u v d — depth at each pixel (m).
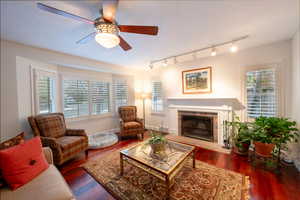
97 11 1.54
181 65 3.96
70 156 2.40
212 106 3.38
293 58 2.33
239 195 1.64
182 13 1.59
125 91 4.90
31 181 1.30
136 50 2.86
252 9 1.54
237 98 3.06
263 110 2.78
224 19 1.74
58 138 2.65
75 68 3.73
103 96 4.41
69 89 3.62
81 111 3.87
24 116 2.55
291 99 2.46
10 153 1.28
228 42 2.48
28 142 1.49
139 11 1.54
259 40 2.46
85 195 1.71
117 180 1.97
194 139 3.68
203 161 2.47
